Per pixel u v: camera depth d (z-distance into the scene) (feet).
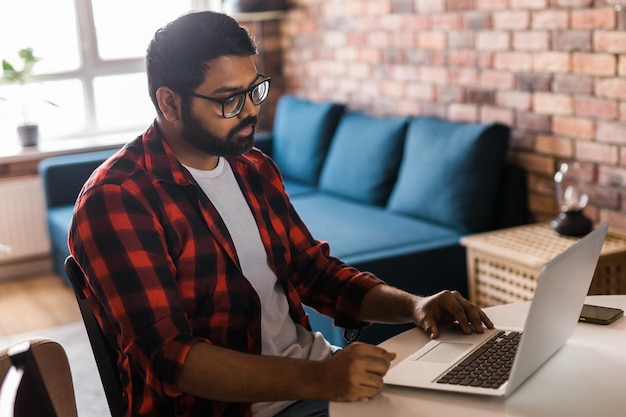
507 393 4.38
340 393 4.46
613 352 4.99
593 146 10.37
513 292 9.56
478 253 10.00
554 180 11.00
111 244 4.98
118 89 17.69
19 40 16.70
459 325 5.48
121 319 4.93
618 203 10.14
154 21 17.76
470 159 11.07
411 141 12.27
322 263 6.19
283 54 17.56
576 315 5.03
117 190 5.10
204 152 5.45
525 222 11.49
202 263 5.34
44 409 3.68
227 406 5.33
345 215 12.46
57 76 16.99
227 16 5.27
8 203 15.52
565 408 4.31
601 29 10.00
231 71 5.17
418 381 4.63
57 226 14.03
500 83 11.75
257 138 16.14
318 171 14.75
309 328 6.13
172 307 4.97
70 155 16.02
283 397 4.61
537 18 10.94
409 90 13.75
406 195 12.04
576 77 10.47
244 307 5.49
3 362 5.05
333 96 15.98
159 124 5.53
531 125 11.28
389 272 10.26
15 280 15.83
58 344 5.52
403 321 5.72
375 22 14.39
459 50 12.47
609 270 9.24
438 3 12.76
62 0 16.90
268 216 5.85
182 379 4.75
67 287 15.03
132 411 5.32
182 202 5.34
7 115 16.76
